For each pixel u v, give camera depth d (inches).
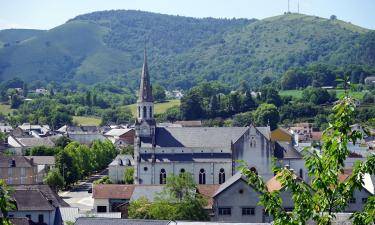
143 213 7027.6
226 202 6934.1
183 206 6806.1
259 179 2290.8
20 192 7293.3
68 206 7844.5
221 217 6939.0
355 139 2091.5
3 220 2176.4
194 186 7381.9
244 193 6919.3
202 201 7288.4
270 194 2192.4
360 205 6939.0
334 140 2074.3
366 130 2128.4
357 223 2082.9
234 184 6934.1
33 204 7185.0
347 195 2096.5
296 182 2145.7
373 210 2065.7
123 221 4968.0
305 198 2112.5
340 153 2060.8
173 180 7268.7
